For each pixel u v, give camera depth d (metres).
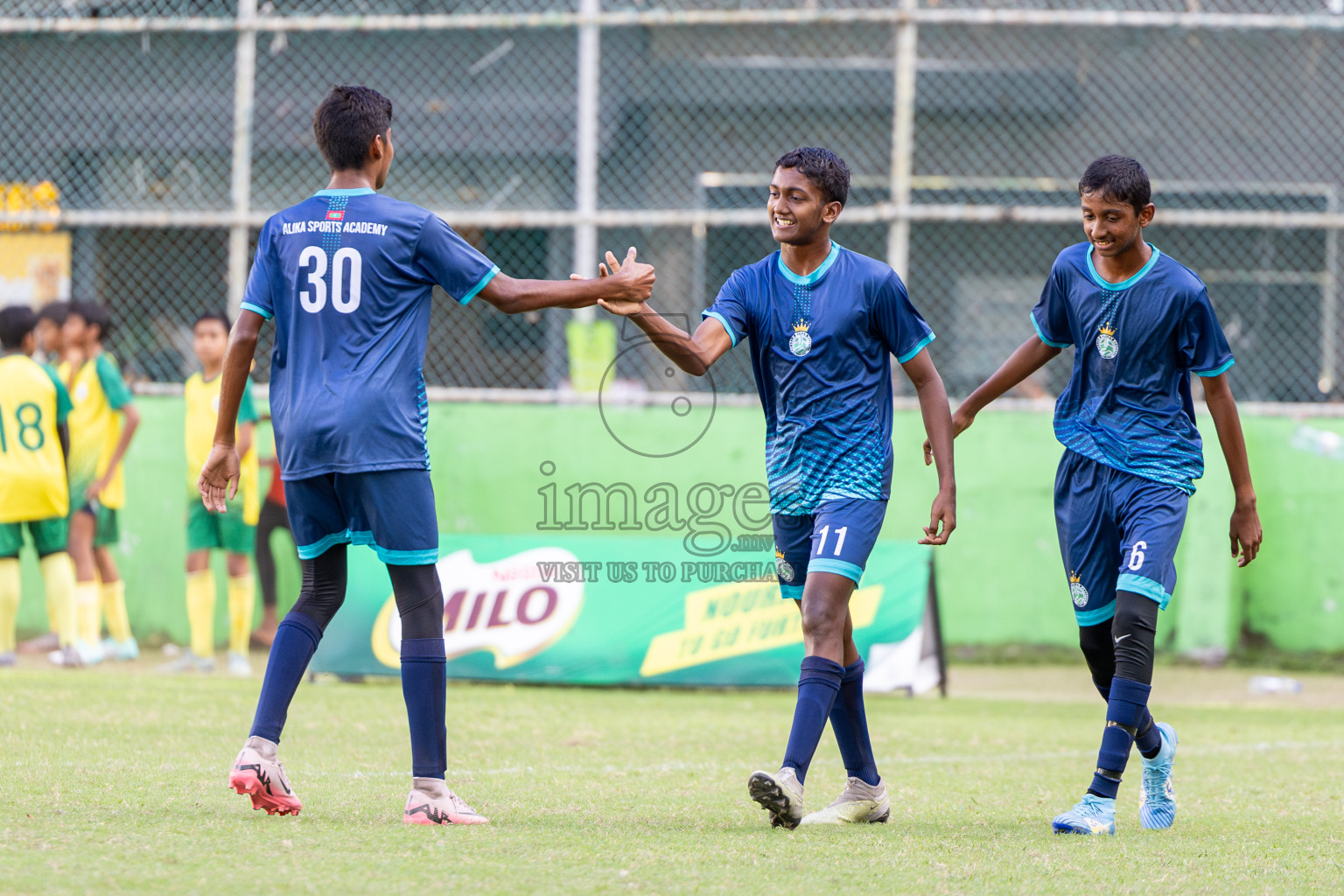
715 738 20.45
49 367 28.64
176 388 34.50
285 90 36.31
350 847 10.73
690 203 38.03
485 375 34.66
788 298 13.38
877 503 13.27
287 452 12.33
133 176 36.09
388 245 12.23
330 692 25.14
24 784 13.77
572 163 37.41
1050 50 38.97
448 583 27.62
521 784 15.41
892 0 37.72
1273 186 39.41
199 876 9.48
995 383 14.80
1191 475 13.67
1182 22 31.55
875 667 26.81
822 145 39.00
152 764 15.61
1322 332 40.03
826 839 12.09
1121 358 13.73
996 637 32.59
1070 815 13.02
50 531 28.11
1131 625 13.12
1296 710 26.41
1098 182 13.32
